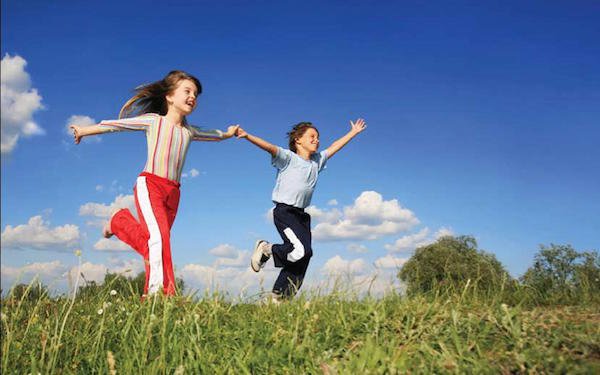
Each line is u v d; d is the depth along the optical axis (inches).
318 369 95.4
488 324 102.2
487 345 95.3
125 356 109.7
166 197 176.9
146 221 168.9
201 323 125.0
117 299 146.3
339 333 109.7
